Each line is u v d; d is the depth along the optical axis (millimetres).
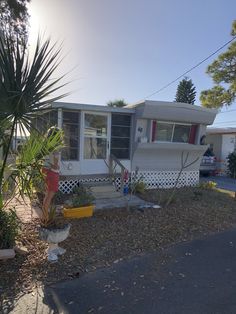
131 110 10812
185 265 4840
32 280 4156
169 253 5316
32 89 4336
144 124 11031
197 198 9883
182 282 4262
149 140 11008
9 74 4219
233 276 4488
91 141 10375
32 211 6883
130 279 4305
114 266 4707
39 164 5035
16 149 4992
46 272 4387
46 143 5043
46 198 5273
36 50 4371
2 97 4211
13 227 4918
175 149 11430
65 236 4875
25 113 4445
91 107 10047
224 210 8602
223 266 4836
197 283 4246
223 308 3637
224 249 5594
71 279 4242
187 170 12406
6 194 5078
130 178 11094
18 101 4176
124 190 9992
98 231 6223
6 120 4465
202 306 3672
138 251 5344
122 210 7918
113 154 10820
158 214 7676
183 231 6527
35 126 4629
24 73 4293
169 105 10742
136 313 3504
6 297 3742
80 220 6922
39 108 4547
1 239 4762
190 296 3895
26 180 4914
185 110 11141
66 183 9703
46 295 3824
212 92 22953
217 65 21969
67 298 3771
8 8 13008
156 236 6117
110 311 3531
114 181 10289
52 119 9523
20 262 4625
